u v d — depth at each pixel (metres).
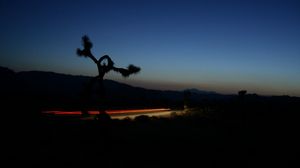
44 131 10.66
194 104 44.75
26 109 17.20
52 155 7.82
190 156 9.18
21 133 9.99
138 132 13.47
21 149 8.09
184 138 12.74
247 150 10.73
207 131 15.68
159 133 13.70
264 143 12.47
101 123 9.85
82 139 9.82
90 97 9.89
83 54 9.43
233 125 18.84
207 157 9.18
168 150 9.81
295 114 28.84
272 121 22.27
